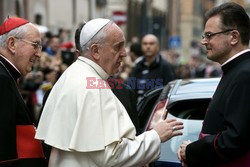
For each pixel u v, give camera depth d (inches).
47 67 1004.6
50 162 352.2
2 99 344.8
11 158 344.2
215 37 355.3
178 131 361.7
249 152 332.8
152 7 4308.6
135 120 470.3
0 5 1828.2
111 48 352.5
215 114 346.9
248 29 356.5
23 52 376.2
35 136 357.1
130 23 3919.8
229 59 351.9
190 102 446.0
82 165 341.1
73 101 340.5
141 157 343.6
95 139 332.8
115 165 337.4
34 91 912.9
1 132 340.5
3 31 376.2
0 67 361.7
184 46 6594.5
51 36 1428.4
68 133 339.0
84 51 356.2
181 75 2427.4
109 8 3420.3
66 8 2635.3
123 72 1106.1
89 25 354.3
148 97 525.7
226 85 343.6
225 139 328.5
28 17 2228.1
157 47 838.5
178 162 407.2
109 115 342.0
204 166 345.7
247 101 327.6
